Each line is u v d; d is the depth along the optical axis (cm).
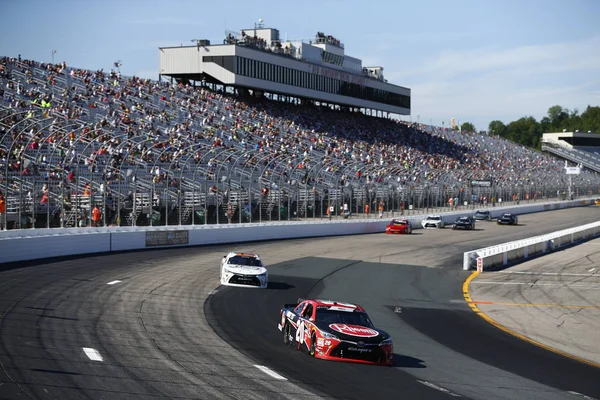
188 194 4516
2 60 5700
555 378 1592
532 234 6141
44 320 1756
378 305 2594
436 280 3328
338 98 9981
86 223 3781
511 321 2417
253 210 5141
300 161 6419
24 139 4147
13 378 1189
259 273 2738
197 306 2195
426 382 1441
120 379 1244
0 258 2834
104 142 4444
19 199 3262
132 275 2738
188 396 1166
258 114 7850
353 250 4397
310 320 1634
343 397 1247
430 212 7412
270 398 1195
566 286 3200
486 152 12344
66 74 6147
